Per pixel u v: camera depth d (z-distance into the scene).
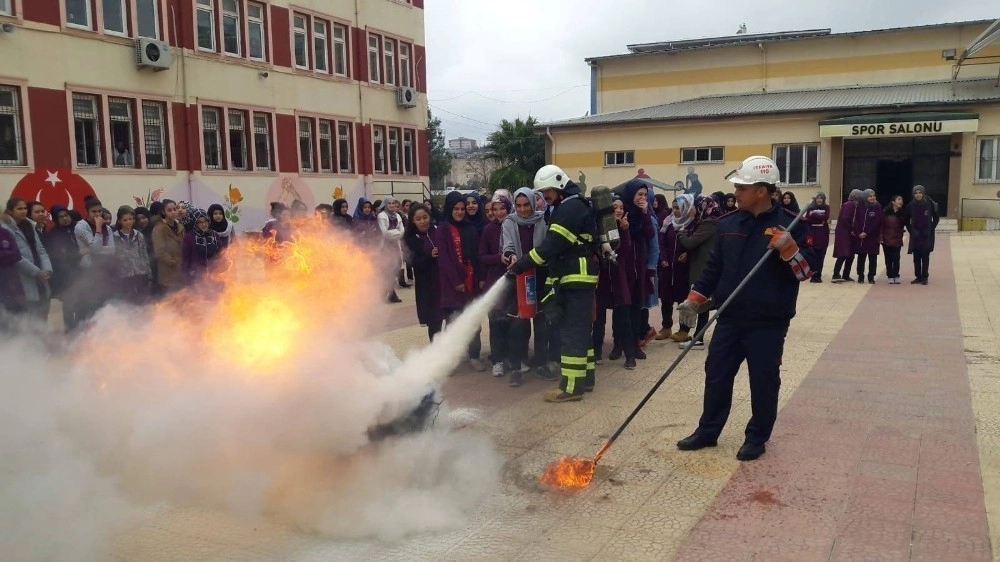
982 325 8.52
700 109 29.94
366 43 23.80
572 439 4.81
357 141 23.61
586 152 30.59
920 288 11.92
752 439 4.45
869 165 27.55
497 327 6.47
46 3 14.68
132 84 16.47
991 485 3.95
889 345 7.52
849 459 4.37
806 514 3.65
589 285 5.56
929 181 26.75
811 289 12.05
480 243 6.56
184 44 17.59
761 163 4.26
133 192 16.52
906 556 3.21
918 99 25.91
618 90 34.31
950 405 5.39
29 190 14.49
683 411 5.38
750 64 31.98
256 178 19.78
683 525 3.56
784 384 6.08
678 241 7.60
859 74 30.39
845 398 5.64
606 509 3.76
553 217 5.41
